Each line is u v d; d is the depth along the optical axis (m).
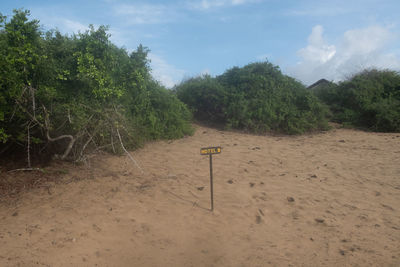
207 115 16.16
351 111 15.78
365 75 17.11
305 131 13.69
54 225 3.97
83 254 3.36
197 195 5.40
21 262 3.11
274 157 8.50
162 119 11.16
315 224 4.32
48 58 5.61
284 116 13.49
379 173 6.80
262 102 13.63
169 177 6.39
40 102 5.50
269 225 4.29
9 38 5.18
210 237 3.92
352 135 12.70
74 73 6.01
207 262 3.36
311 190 5.74
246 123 13.41
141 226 4.11
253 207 4.90
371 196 5.41
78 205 4.68
